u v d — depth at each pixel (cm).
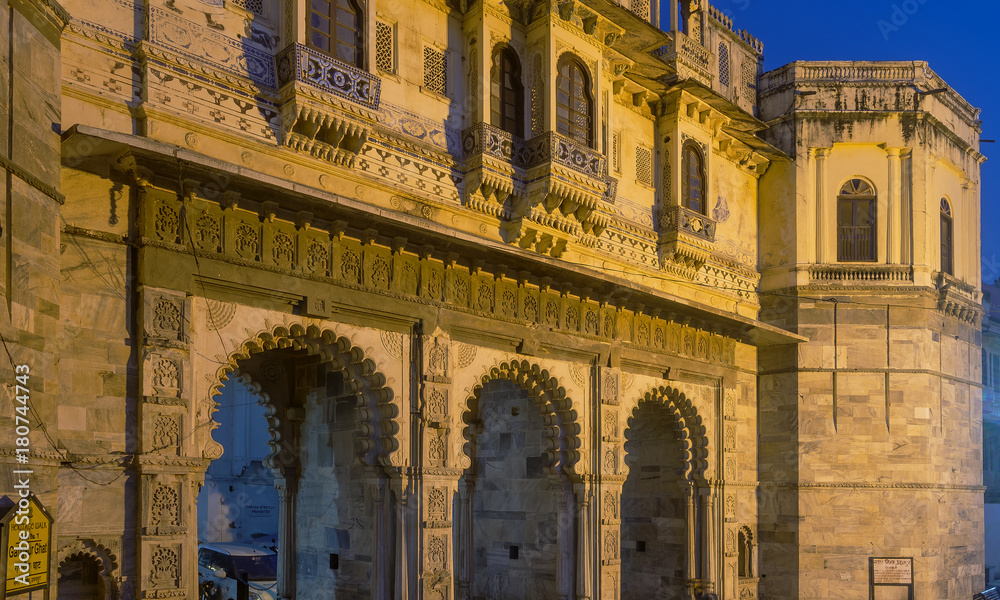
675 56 1794
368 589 1328
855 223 2080
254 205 1086
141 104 1001
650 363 1681
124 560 936
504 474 1716
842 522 1966
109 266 959
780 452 2020
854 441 1991
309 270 1140
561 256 1516
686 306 1677
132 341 971
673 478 1873
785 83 2114
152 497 952
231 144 1086
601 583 1510
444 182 1341
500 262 1367
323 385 1482
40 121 858
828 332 2027
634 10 1730
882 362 2016
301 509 1513
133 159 941
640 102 1738
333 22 1183
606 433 1556
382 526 1253
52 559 837
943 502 2045
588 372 1555
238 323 1071
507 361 1412
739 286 2027
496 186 1363
